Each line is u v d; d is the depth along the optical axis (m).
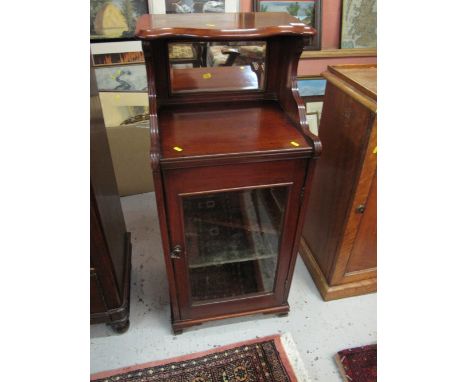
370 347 1.28
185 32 0.83
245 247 1.19
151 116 0.88
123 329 1.32
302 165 0.95
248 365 1.22
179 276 1.14
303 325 1.37
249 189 0.97
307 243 1.62
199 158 0.86
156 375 1.19
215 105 1.13
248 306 1.32
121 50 1.71
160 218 0.97
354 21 1.85
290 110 1.04
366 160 1.09
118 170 1.95
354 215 1.22
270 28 0.87
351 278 1.44
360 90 1.09
